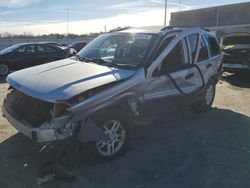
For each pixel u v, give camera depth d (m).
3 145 5.14
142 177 4.29
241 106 8.09
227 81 11.80
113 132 4.67
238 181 4.27
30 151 4.93
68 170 4.38
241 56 12.00
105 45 5.82
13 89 5.06
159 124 6.34
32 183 4.07
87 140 4.27
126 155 4.90
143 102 5.06
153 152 5.04
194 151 5.13
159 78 5.29
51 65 5.30
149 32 5.73
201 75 6.52
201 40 6.70
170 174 4.39
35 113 4.30
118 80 4.64
